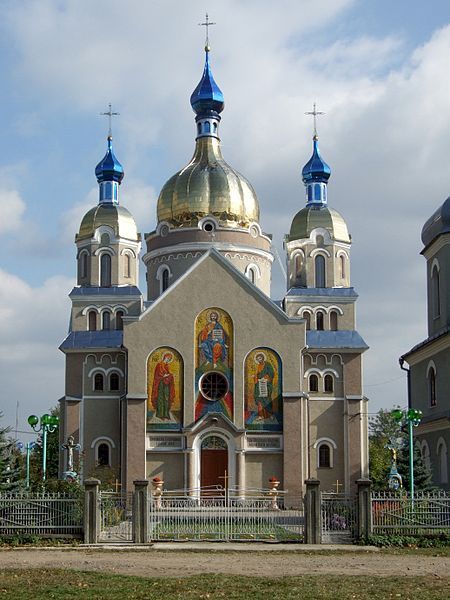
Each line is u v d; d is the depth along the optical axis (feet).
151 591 89.35
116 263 273.75
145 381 236.84
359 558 121.49
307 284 273.54
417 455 203.92
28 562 114.42
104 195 286.25
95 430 250.78
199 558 120.57
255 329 238.89
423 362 201.46
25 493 142.72
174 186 276.62
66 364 254.27
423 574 103.76
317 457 246.88
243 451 233.35
